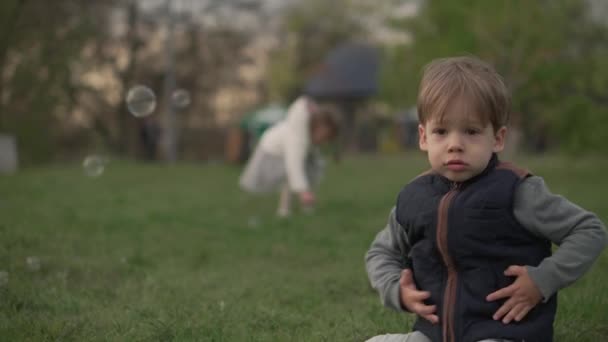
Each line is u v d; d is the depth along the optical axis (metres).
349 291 3.85
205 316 3.24
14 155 15.96
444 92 2.07
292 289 3.86
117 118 29.59
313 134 7.30
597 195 8.69
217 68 31.05
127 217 6.89
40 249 4.74
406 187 2.26
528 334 2.04
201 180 13.35
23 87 15.83
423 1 16.25
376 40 46.41
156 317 3.23
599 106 13.91
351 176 14.38
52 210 7.30
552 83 14.24
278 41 41.25
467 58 2.21
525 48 14.03
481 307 2.07
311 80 41.41
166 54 26.72
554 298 2.14
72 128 28.22
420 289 2.22
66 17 17.30
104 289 3.81
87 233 5.79
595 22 14.30
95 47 26.62
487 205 2.05
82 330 2.98
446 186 2.17
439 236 2.11
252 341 2.84
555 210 2.02
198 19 29.84
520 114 15.73
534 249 2.09
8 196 8.89
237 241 5.61
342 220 6.80
